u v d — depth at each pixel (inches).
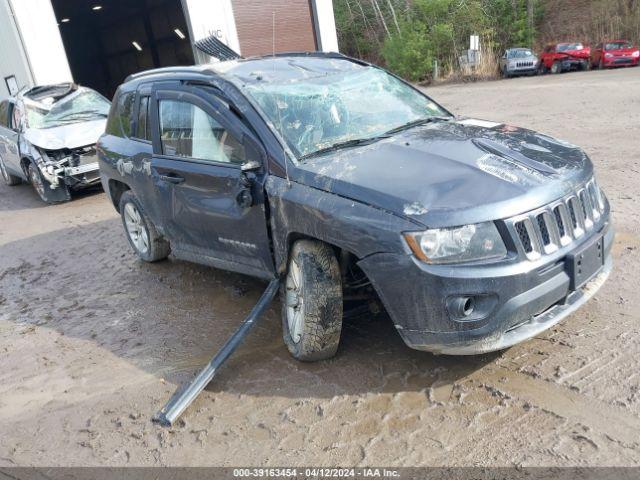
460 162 138.0
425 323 125.4
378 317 173.0
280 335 173.3
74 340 193.3
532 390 129.7
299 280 150.3
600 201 146.9
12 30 618.8
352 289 157.9
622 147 346.9
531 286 123.0
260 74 180.1
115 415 146.6
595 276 138.6
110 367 171.3
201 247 190.7
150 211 217.2
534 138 160.1
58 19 995.9
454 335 123.2
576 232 133.0
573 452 110.2
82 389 161.6
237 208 163.6
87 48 1173.7
